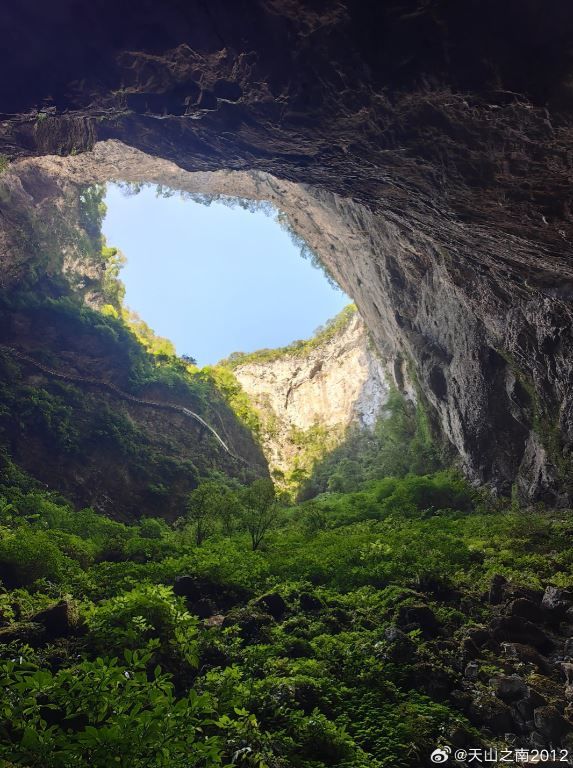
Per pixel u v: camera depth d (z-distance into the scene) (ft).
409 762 19.54
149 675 22.74
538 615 30.63
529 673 25.34
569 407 54.85
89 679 15.75
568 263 37.65
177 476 98.84
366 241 78.07
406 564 38.99
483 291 56.95
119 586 34.04
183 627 25.12
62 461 87.66
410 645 26.21
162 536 64.64
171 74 24.75
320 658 25.80
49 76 23.98
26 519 57.77
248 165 35.27
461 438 75.97
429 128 26.55
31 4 20.83
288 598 32.96
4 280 105.91
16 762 13.04
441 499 72.18
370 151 29.99
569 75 20.63
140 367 114.73
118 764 13.05
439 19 19.98
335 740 19.71
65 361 105.40
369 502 72.74
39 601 29.99
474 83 22.15
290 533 56.29
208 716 20.03
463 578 38.60
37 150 33.47
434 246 57.41
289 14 20.74
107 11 21.12
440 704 23.02
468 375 71.10
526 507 63.41
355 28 20.99
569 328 48.67
